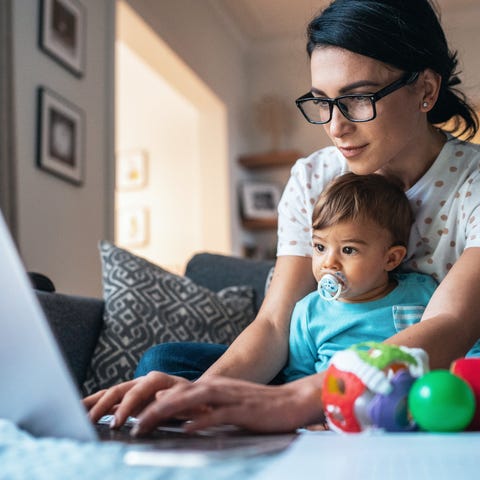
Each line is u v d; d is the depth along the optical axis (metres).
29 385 0.53
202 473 0.42
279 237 1.32
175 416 0.68
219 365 1.05
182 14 4.30
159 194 5.15
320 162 1.34
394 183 1.23
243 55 5.42
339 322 1.18
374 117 0.99
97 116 3.21
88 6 3.16
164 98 5.21
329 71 1.00
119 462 0.45
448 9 4.81
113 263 1.76
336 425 0.65
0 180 2.51
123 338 1.62
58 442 0.51
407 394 0.61
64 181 2.90
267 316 1.18
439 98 1.16
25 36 2.67
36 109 2.72
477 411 0.60
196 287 1.78
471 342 0.85
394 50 0.98
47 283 1.66
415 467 0.41
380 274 1.20
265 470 0.41
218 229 4.96
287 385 0.70
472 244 1.01
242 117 5.38
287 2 4.69
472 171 1.17
